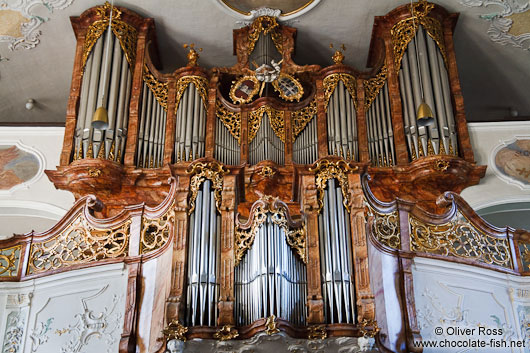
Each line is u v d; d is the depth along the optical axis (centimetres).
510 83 1478
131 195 1203
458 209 930
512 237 937
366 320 779
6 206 1202
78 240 986
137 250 867
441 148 1206
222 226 854
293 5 1355
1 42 1368
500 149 1226
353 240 841
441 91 1266
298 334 784
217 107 1309
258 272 815
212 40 1420
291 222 859
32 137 1257
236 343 785
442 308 853
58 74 1462
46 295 866
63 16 1338
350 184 881
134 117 1274
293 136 1278
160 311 816
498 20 1337
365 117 1287
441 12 1345
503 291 893
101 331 831
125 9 1346
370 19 1375
